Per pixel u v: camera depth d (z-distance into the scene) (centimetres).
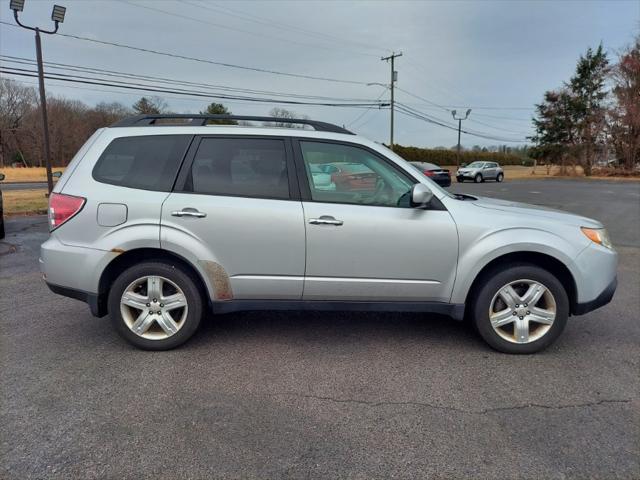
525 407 290
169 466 231
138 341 363
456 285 360
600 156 4216
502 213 364
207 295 369
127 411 280
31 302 491
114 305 357
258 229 348
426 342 393
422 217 354
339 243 351
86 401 290
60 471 225
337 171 361
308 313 466
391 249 354
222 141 361
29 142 6475
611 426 270
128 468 229
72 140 6600
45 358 353
